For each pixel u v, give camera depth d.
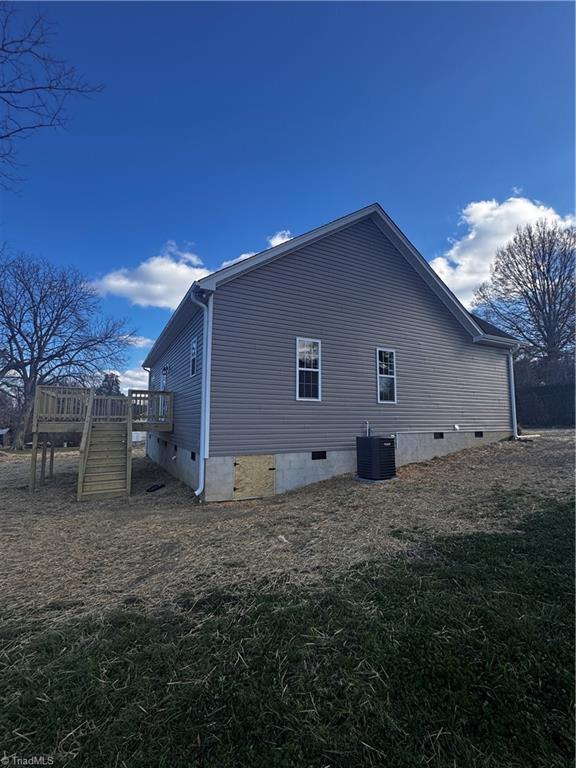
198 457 7.99
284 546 4.23
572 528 4.04
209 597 3.07
